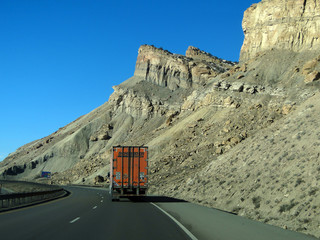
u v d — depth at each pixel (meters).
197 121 94.44
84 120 181.50
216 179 37.41
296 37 103.38
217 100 97.38
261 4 118.06
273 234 12.99
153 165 79.00
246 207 24.64
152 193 58.09
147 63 171.50
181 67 161.00
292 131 32.56
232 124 79.38
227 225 15.87
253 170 30.95
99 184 97.12
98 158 127.31
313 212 17.95
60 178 126.88
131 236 12.93
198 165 65.06
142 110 149.62
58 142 160.88
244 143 42.91
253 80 96.00
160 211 23.69
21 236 12.64
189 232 14.10
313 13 102.25
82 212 22.39
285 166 26.27
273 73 96.44
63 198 40.69
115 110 160.38
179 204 30.22
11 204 26.30
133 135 137.88
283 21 108.06
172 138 93.75
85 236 12.80
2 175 148.12
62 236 12.73
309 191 20.11
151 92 157.75
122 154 33.28
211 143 75.19
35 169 150.38
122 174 33.03
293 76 90.38
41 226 15.35
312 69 87.38
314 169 22.30
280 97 84.19
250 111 82.44
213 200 31.98
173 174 66.56
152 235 13.23
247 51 118.12
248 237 12.45
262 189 25.20
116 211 23.45
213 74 154.00
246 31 120.56
